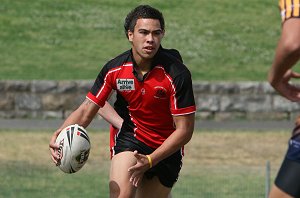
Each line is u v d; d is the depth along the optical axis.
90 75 80.12
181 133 23.22
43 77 79.12
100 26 91.81
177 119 23.31
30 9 95.19
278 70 14.20
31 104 76.50
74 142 23.36
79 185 47.94
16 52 85.69
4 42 87.81
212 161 59.03
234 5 98.44
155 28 22.62
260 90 76.94
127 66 23.47
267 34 91.81
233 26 93.06
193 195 44.72
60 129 23.95
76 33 90.19
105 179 49.69
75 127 23.69
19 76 79.19
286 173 15.21
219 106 76.88
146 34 22.62
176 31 90.81
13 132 66.62
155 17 22.72
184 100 23.19
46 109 76.62
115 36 89.88
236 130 69.88
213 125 72.62
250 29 92.75
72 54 85.50
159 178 25.00
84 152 23.50
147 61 23.17
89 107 24.22
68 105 76.75
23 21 92.25
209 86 76.88
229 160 59.41
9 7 95.38
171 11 95.62
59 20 92.94
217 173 50.16
